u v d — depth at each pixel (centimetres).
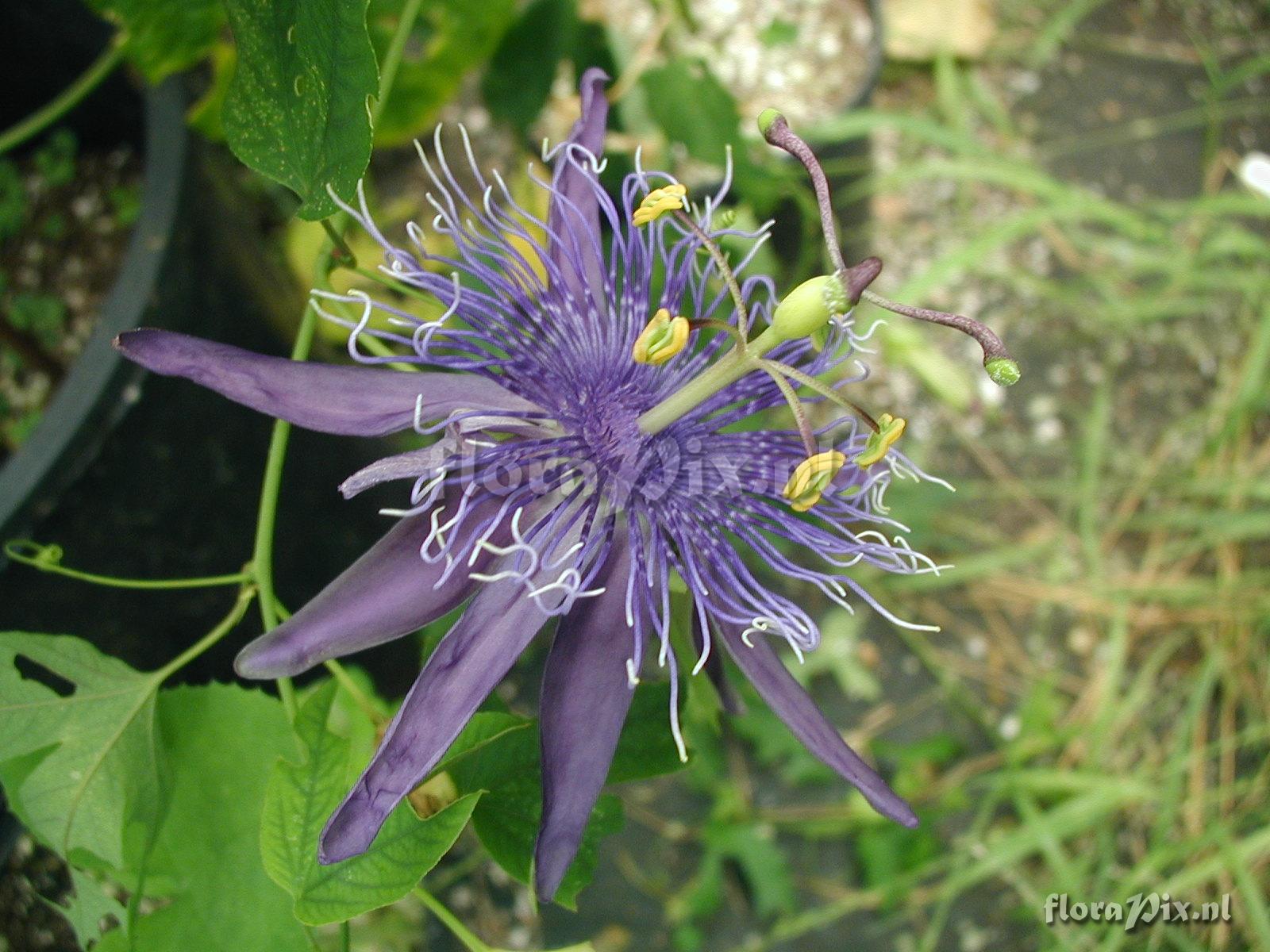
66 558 19
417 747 11
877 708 30
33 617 19
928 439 33
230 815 14
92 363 19
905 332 33
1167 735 30
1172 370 34
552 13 24
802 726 12
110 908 13
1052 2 38
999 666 30
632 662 12
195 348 12
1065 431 33
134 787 13
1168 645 30
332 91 12
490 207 13
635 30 31
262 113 13
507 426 13
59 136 26
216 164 24
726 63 32
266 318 24
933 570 14
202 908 14
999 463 33
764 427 18
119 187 26
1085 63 38
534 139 30
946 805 28
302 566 24
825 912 28
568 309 14
